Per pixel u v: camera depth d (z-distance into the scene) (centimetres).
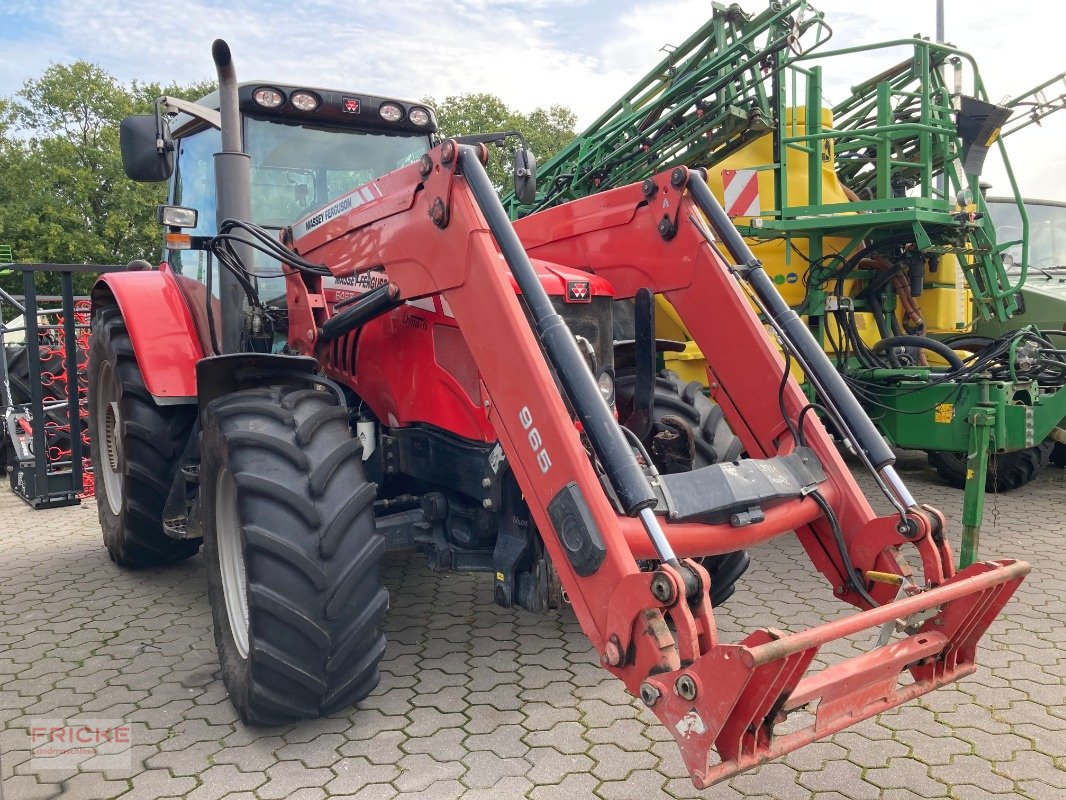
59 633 355
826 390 253
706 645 186
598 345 300
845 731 264
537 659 321
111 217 3153
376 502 325
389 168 412
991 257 561
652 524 195
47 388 730
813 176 537
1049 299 656
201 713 280
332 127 400
